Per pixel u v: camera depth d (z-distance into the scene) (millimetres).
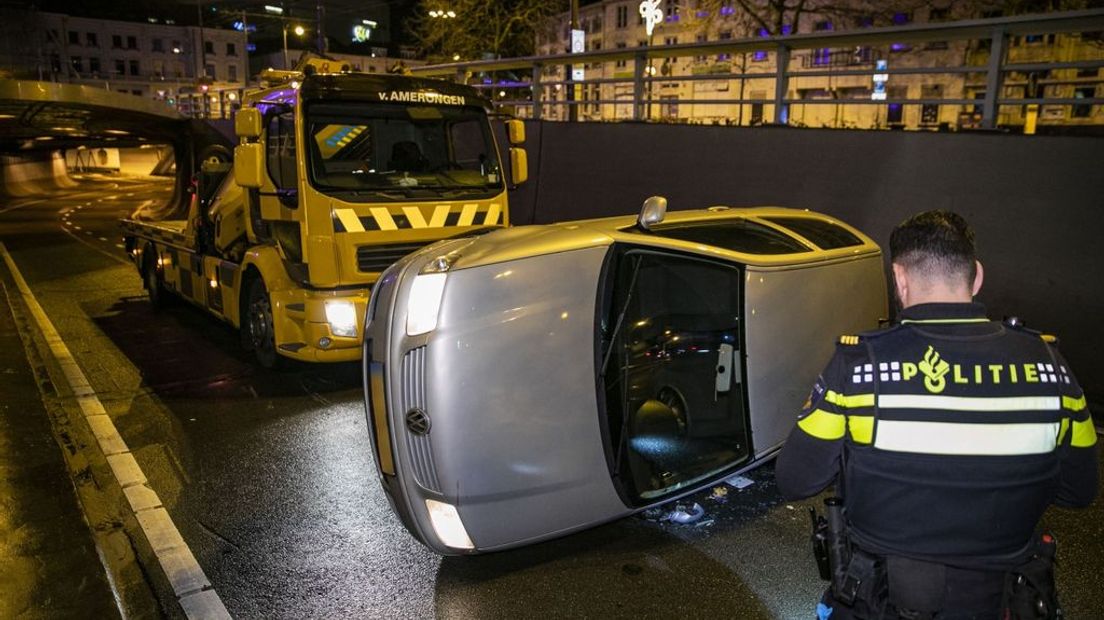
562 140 11305
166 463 4961
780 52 8766
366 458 5027
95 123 33031
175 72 85625
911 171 7062
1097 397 5719
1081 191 5859
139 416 5879
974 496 1704
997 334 1781
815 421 1861
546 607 3285
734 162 8891
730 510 4141
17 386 6344
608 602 3312
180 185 30234
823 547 2082
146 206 11414
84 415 5895
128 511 4273
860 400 1769
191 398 6312
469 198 6695
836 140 7754
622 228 3791
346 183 6141
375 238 6207
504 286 3244
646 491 3703
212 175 8086
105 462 4984
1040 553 1815
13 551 3686
